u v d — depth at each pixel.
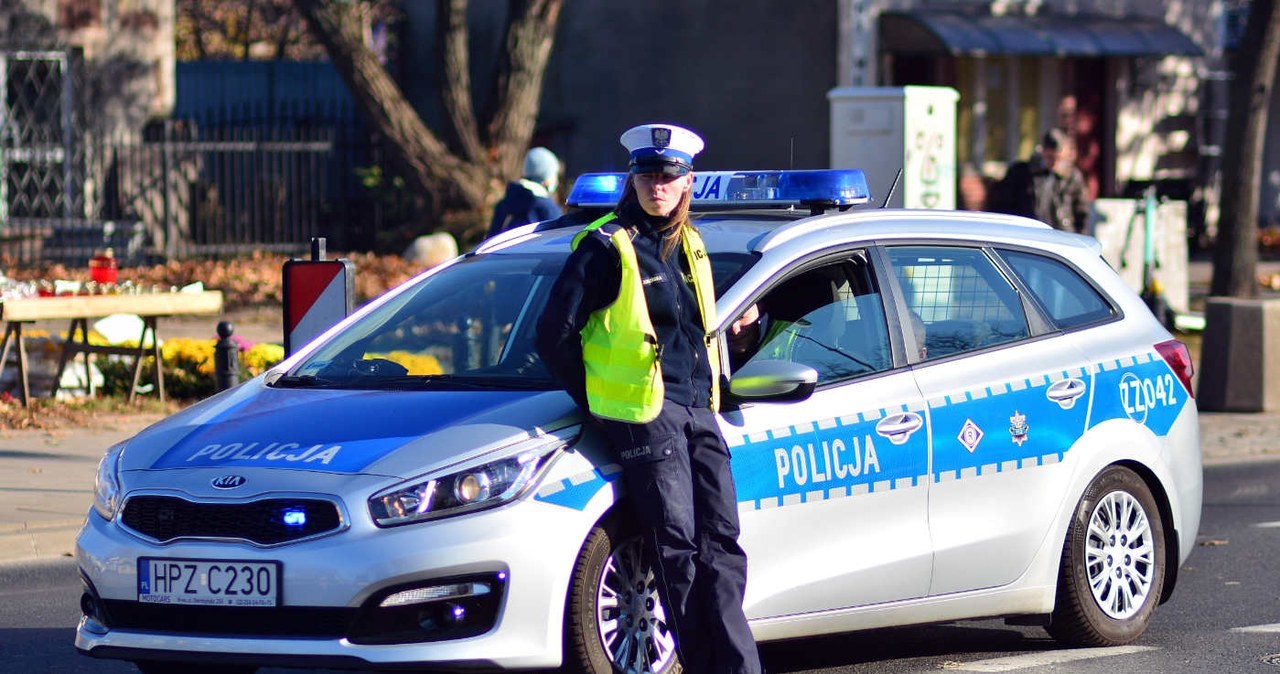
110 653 13.35
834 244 15.45
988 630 18.41
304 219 60.12
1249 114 47.09
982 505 15.92
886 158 35.34
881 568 15.12
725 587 13.16
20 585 20.48
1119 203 45.59
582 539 13.13
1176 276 46.81
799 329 14.97
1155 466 17.45
